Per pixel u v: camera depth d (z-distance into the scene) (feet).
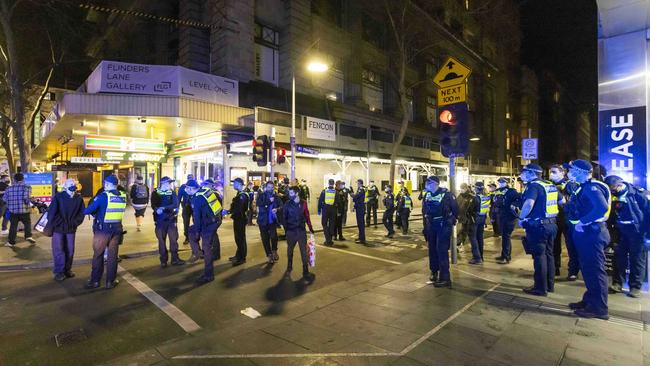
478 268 25.77
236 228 28.09
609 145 21.11
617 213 19.33
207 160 61.67
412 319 16.11
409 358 12.57
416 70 106.01
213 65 65.26
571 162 16.99
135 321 16.53
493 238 41.19
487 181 139.95
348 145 74.33
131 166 79.61
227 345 13.87
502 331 14.65
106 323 16.30
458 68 26.00
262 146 44.27
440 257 21.12
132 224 47.85
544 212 18.92
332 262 28.81
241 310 17.84
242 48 64.54
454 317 16.24
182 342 14.20
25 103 75.15
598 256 15.97
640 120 20.12
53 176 55.31
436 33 108.47
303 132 64.08
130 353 13.47
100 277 21.75
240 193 28.40
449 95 26.63
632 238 18.79
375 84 94.84
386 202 43.39
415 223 59.06
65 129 59.06
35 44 74.02
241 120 54.95
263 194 28.50
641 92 20.10
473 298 18.89
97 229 21.47
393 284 21.81
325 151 68.80
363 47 89.04
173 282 22.85
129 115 47.65
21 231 41.93
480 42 139.44
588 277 16.19
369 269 26.61
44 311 17.76
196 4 67.77
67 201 23.49
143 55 80.94
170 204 27.27
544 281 19.19
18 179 33.32
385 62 95.04
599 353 12.69
